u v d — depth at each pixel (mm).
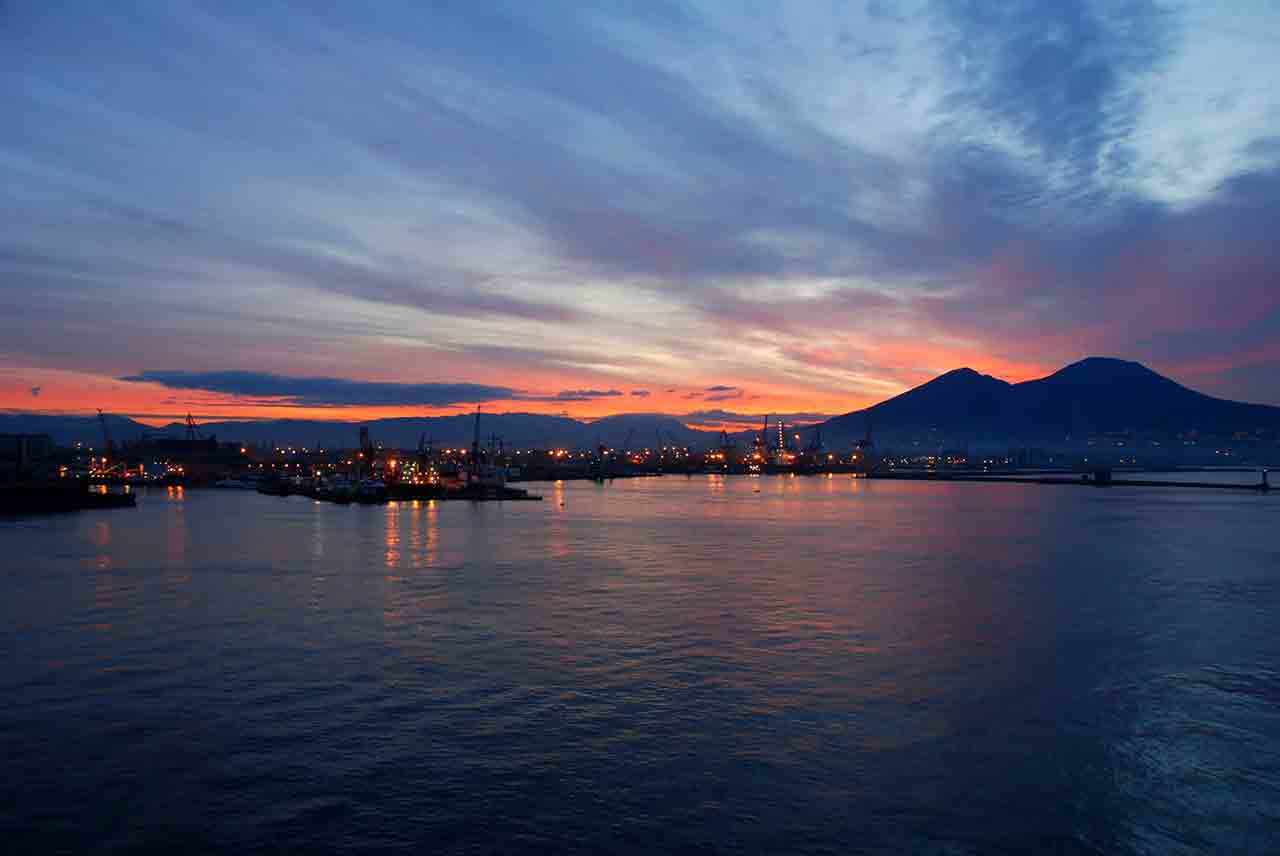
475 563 62906
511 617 41406
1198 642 36625
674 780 21719
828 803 20516
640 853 18203
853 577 56094
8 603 45125
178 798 20594
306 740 24297
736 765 22672
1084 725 25891
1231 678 30969
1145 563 64312
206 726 25406
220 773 22000
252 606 44281
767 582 53531
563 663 32531
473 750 23594
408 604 45000
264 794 20812
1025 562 64750
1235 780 21953
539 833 19000
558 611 43031
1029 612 43188
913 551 72938
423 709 27016
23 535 84688
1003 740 24594
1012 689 29453
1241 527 99188
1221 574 57875
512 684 29703
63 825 19266
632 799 20656
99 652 34062
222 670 31406
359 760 22875
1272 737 24938
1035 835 19062
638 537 85875
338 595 47844
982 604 45469
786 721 26047
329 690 28953
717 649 34844
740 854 18172
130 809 20047
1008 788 21422
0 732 24859
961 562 64750
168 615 41750
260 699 27953
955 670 31828
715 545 77688
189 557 65812
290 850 18234
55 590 49438
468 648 34875
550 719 26141
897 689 29375
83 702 27641
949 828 19375
